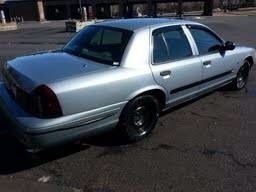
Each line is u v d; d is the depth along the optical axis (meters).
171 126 5.23
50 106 3.62
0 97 4.37
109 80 4.07
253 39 17.75
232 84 6.85
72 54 4.81
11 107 3.98
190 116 5.64
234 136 4.86
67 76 3.87
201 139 4.78
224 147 4.54
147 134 4.82
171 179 3.80
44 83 3.67
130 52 4.41
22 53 13.91
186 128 5.16
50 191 3.59
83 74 3.96
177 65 4.94
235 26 28.92
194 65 5.27
